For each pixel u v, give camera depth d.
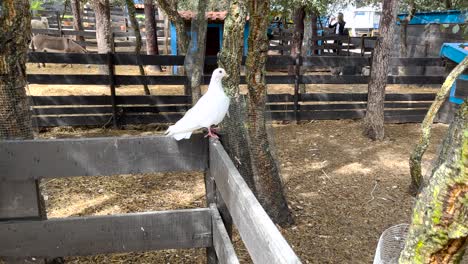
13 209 2.20
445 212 1.23
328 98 7.75
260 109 3.52
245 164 3.38
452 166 1.20
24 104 2.70
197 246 2.43
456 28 3.96
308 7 8.95
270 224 1.24
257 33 3.40
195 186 4.70
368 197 4.51
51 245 2.27
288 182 4.90
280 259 1.06
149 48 12.21
